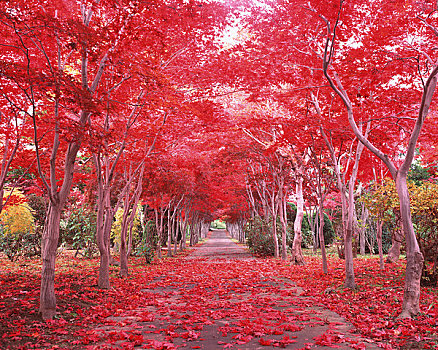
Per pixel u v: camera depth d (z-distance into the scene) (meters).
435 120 10.15
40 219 18.81
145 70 7.25
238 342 4.72
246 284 10.71
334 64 8.09
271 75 9.31
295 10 7.72
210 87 10.40
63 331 5.41
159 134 12.04
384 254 21.55
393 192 10.41
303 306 7.36
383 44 7.12
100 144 7.09
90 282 10.48
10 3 5.64
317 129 11.07
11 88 7.59
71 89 6.20
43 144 9.82
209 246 38.59
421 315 6.05
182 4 7.29
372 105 8.67
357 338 4.93
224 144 18.12
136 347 4.65
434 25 7.27
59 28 5.84
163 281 11.58
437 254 9.14
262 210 30.20
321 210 12.67
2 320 5.61
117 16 6.58
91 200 19.11
